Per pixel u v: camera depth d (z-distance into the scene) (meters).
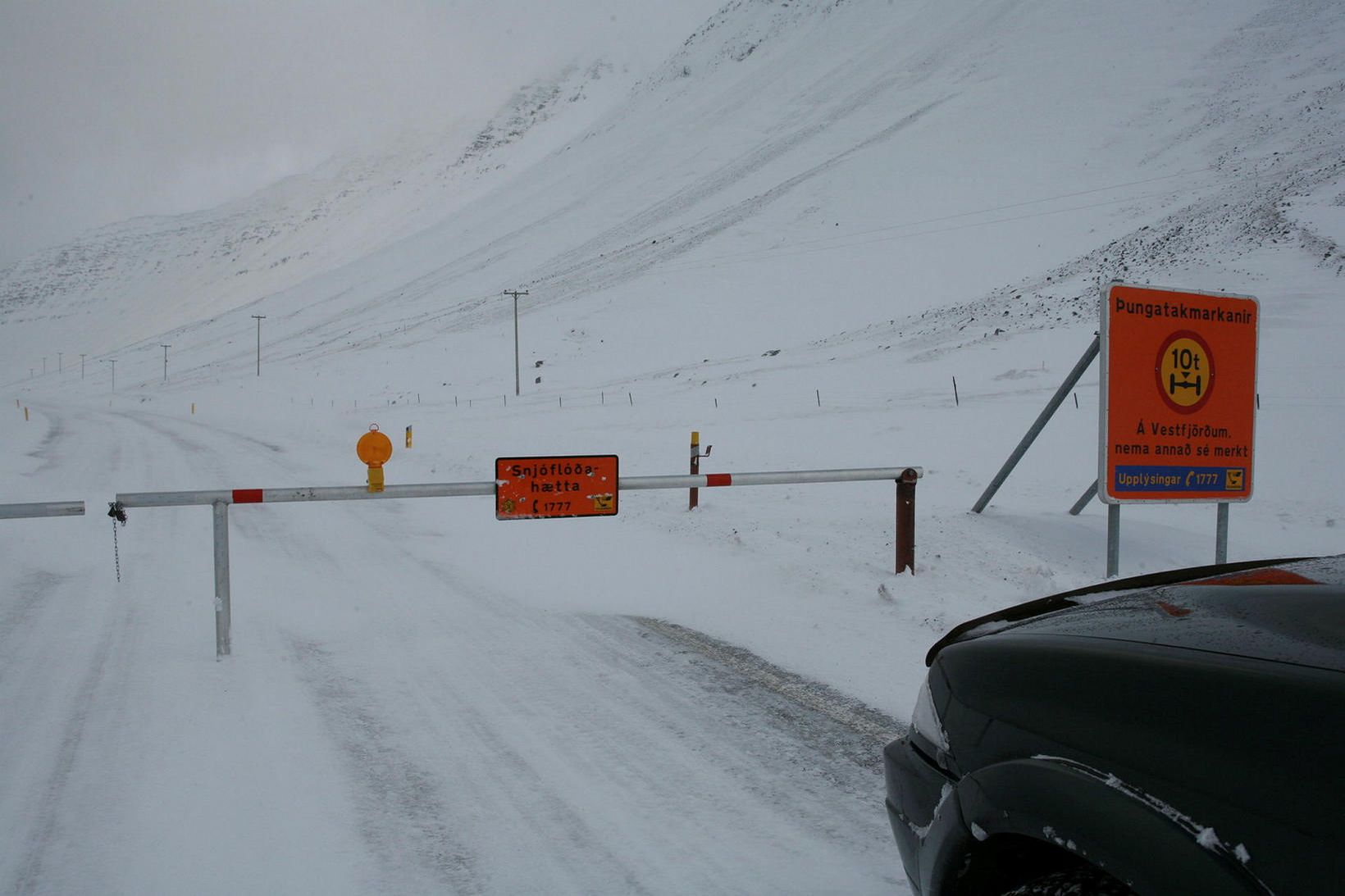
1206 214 45.53
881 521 9.22
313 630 5.93
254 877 2.94
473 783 3.64
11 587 7.11
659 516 10.16
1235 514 10.48
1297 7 94.56
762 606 6.37
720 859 3.03
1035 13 131.00
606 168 150.25
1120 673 1.73
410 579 7.50
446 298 96.81
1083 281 41.41
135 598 6.84
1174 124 74.00
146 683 4.86
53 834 3.23
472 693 4.71
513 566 7.98
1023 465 14.12
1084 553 8.14
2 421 40.00
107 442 25.61
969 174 79.44
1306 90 69.94
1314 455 13.45
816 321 52.84
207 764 3.82
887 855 3.04
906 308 49.97
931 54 135.00
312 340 92.38
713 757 3.87
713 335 54.53
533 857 3.06
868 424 20.83
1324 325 25.67
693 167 127.25
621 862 3.02
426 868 2.99
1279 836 1.35
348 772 3.74
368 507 11.70
